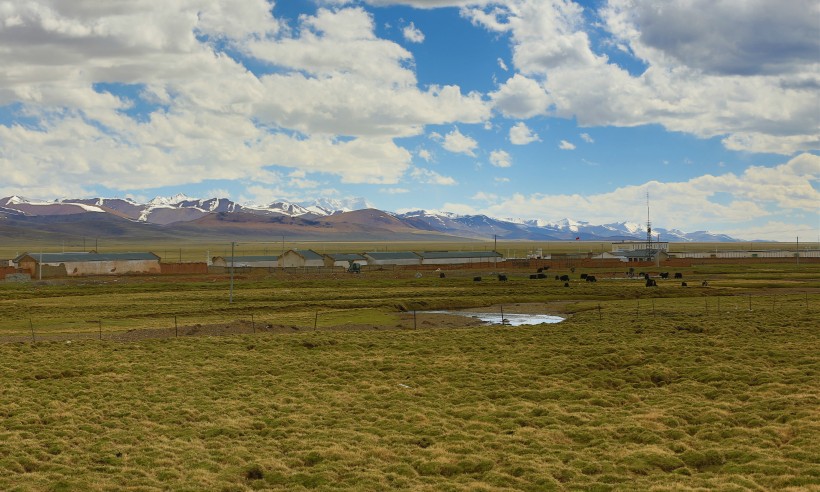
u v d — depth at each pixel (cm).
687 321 8825
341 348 7350
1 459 3547
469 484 3291
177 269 19450
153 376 5719
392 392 5216
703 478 3328
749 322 8556
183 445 3884
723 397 4888
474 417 4519
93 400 4891
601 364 6116
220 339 7756
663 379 5603
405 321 9981
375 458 3706
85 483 3222
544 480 3297
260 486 3319
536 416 4528
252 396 5094
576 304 12112
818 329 7862
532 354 6638
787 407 4466
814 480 3153
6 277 16262
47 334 8306
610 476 3366
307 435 4116
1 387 5212
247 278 17525
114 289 13850
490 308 11875
